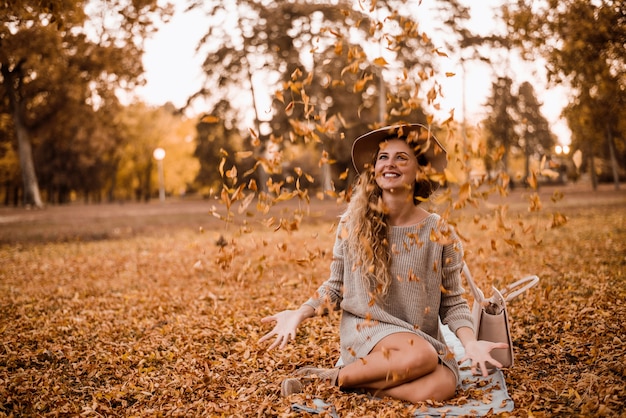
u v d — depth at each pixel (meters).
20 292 7.45
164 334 5.05
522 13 10.16
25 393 3.56
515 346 4.25
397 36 3.19
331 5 23.41
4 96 32.50
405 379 3.02
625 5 9.41
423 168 2.98
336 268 3.50
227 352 4.44
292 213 3.52
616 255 8.22
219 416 3.04
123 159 54.03
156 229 17.98
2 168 47.41
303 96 3.18
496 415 2.80
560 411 2.88
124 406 3.37
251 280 7.70
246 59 26.70
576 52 10.07
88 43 25.31
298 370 3.53
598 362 3.56
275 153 3.22
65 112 32.59
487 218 3.46
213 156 29.05
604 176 54.84
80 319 5.68
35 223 21.58
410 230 3.29
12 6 5.92
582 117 11.92
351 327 3.35
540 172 3.17
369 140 3.46
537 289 6.03
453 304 3.39
